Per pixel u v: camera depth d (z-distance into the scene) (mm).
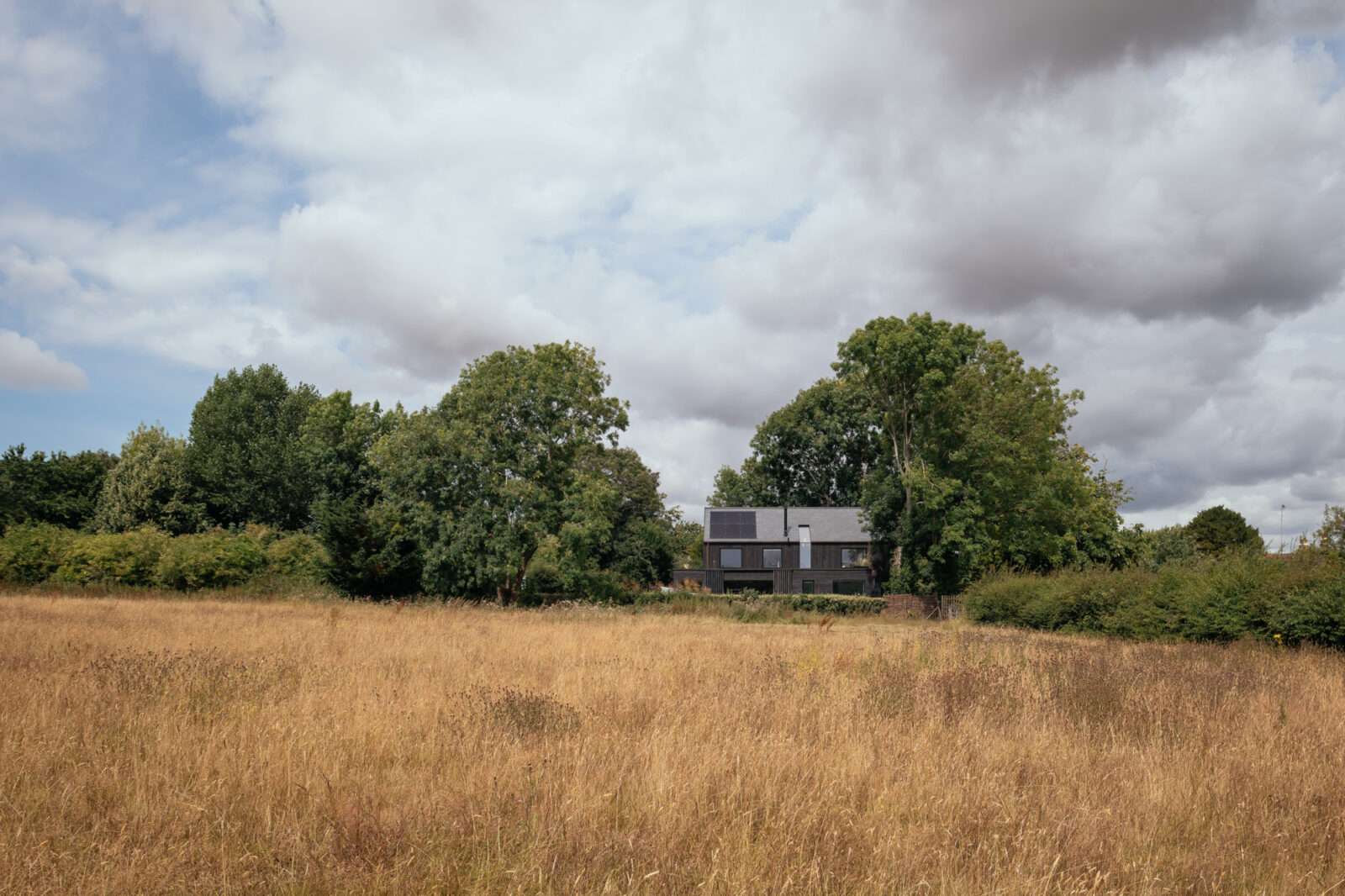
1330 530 21219
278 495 64500
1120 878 5078
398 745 7656
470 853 5156
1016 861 5062
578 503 41250
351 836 5352
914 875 4941
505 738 7832
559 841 5250
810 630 26766
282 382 70562
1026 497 47281
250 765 6684
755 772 6652
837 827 5680
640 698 9992
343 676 11555
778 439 74938
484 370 42250
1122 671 13273
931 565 45938
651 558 66125
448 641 17266
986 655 15578
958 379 46656
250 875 4836
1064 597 29391
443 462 40281
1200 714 9562
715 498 84500
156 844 5184
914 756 7492
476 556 39531
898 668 13219
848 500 72562
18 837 5031
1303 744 8438
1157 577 25906
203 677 10531
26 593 34469
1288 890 4945
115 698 9172
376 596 40219
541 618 28375
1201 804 6523
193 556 40031
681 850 5258
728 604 41344
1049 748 8141
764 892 4570
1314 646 18547
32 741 7238
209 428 66625
